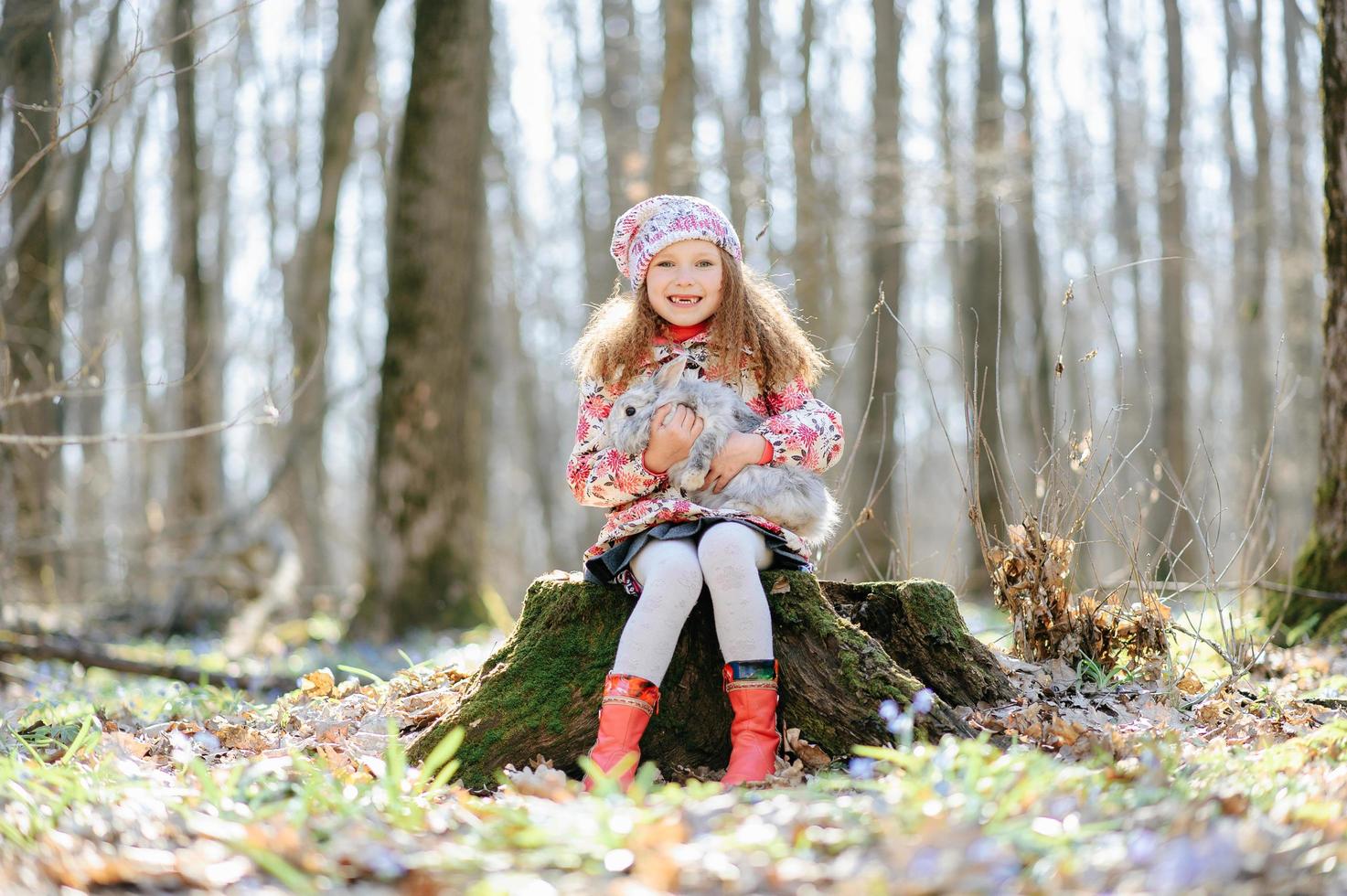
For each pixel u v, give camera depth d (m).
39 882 2.19
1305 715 3.71
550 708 3.46
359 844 2.40
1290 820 2.40
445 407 10.72
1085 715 3.55
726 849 2.24
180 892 2.23
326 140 14.73
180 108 15.38
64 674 7.03
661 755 3.54
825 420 3.57
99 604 12.49
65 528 11.40
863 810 2.43
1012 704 3.56
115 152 20.73
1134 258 20.97
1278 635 5.62
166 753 3.62
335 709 4.09
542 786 3.06
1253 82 17.91
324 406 13.08
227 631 11.40
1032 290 16.95
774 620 3.44
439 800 2.96
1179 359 17.78
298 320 16.83
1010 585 4.10
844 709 3.31
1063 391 22.28
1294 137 19.34
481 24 10.84
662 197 3.77
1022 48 17.50
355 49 14.33
